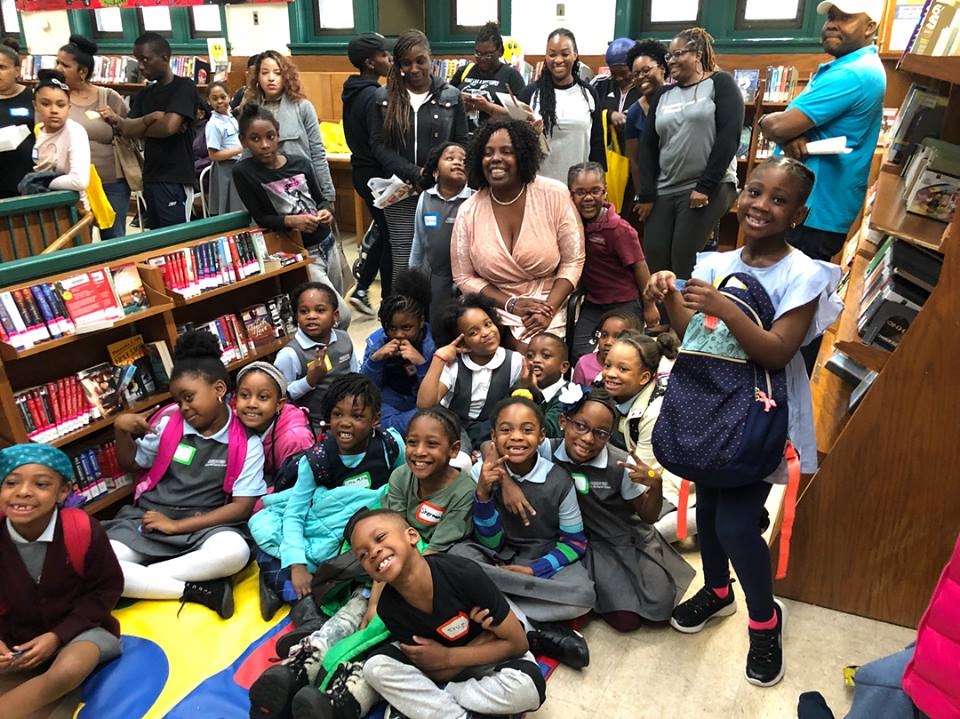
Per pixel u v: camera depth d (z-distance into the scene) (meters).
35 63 8.63
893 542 2.01
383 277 4.41
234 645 2.03
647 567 2.12
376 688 1.64
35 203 3.07
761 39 5.55
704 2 5.74
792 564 2.13
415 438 2.06
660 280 1.72
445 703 1.62
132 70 7.73
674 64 3.59
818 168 2.73
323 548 2.19
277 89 3.95
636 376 2.33
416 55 3.66
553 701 1.83
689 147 3.61
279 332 3.32
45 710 1.79
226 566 2.19
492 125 2.79
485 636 1.71
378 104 3.91
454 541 2.13
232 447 2.38
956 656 1.12
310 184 3.58
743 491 1.76
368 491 2.23
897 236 1.97
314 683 1.76
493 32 4.41
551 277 2.98
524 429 2.04
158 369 2.74
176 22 7.96
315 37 7.09
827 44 2.75
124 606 2.16
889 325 1.98
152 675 1.91
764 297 1.62
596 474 2.15
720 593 2.04
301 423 2.55
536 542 2.15
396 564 1.56
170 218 4.48
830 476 2.02
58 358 2.53
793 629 2.06
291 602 2.14
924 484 1.93
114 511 2.59
